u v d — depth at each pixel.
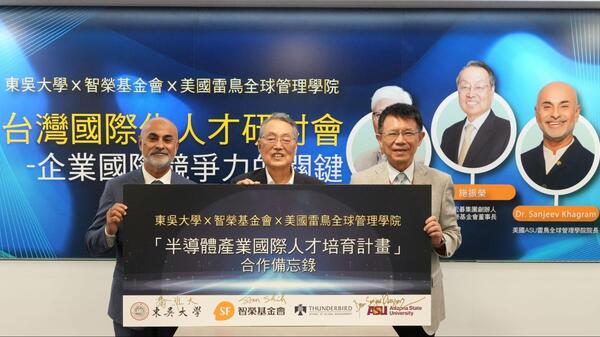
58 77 2.37
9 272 2.43
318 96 2.39
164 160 2.20
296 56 2.38
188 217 1.52
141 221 1.51
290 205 1.53
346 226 1.53
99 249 1.89
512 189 2.39
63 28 2.36
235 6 2.37
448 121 2.38
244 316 1.53
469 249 2.42
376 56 2.38
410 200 1.52
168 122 2.22
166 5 2.37
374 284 1.53
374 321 1.53
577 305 2.45
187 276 1.52
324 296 1.53
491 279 2.44
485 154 2.38
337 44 2.38
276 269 1.53
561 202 2.40
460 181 2.39
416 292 1.52
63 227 2.40
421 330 1.89
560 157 2.38
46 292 2.44
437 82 2.38
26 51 2.36
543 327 2.46
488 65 2.38
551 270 2.43
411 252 1.52
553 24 2.38
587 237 2.41
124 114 2.38
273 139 2.17
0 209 2.38
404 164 1.93
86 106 2.38
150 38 2.37
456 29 2.37
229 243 1.52
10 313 2.44
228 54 2.38
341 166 2.40
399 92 2.38
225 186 1.52
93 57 2.37
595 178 2.39
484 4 2.32
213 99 2.38
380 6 2.36
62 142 2.38
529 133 2.38
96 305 2.45
